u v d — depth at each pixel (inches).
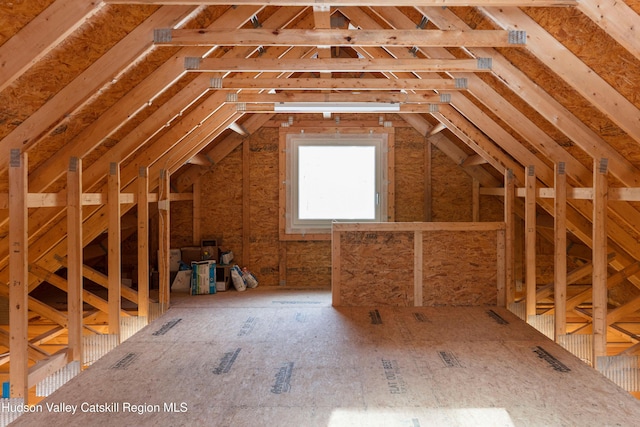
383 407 119.7
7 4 97.3
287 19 177.3
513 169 229.6
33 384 137.3
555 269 184.4
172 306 235.8
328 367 147.8
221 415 115.5
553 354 160.2
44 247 187.5
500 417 114.3
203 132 220.8
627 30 99.0
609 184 167.6
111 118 146.9
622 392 129.0
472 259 233.8
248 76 203.3
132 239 298.8
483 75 174.2
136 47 123.1
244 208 301.6
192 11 124.4
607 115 123.8
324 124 299.7
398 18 168.7
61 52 113.7
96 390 130.7
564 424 110.7
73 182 152.9
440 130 281.4
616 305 259.0
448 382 135.8
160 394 128.0
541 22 123.0
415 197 303.3
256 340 176.7
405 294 234.1
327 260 304.7
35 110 123.1
